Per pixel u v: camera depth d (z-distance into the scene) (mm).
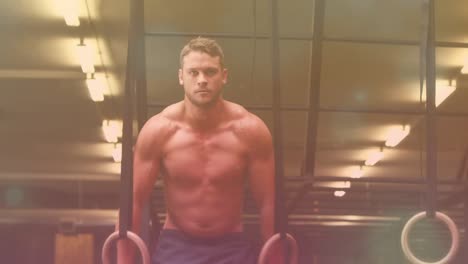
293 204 6809
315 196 8453
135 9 2396
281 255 2680
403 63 11016
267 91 10703
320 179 6332
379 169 17531
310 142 6742
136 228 2678
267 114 8664
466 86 11922
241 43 9828
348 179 6074
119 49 11195
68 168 19172
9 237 18031
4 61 12148
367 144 15367
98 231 15812
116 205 20234
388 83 11742
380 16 9609
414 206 7906
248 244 2787
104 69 12062
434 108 2383
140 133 2713
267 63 10203
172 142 2668
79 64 12172
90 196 20172
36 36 11141
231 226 2723
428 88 2400
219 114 2674
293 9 9289
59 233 15711
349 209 8547
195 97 2553
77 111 14531
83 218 16297
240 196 2736
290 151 14125
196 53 2545
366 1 9266
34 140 16625
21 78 12586
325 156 16422
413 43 6270
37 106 14281
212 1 9359
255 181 2699
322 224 9766
